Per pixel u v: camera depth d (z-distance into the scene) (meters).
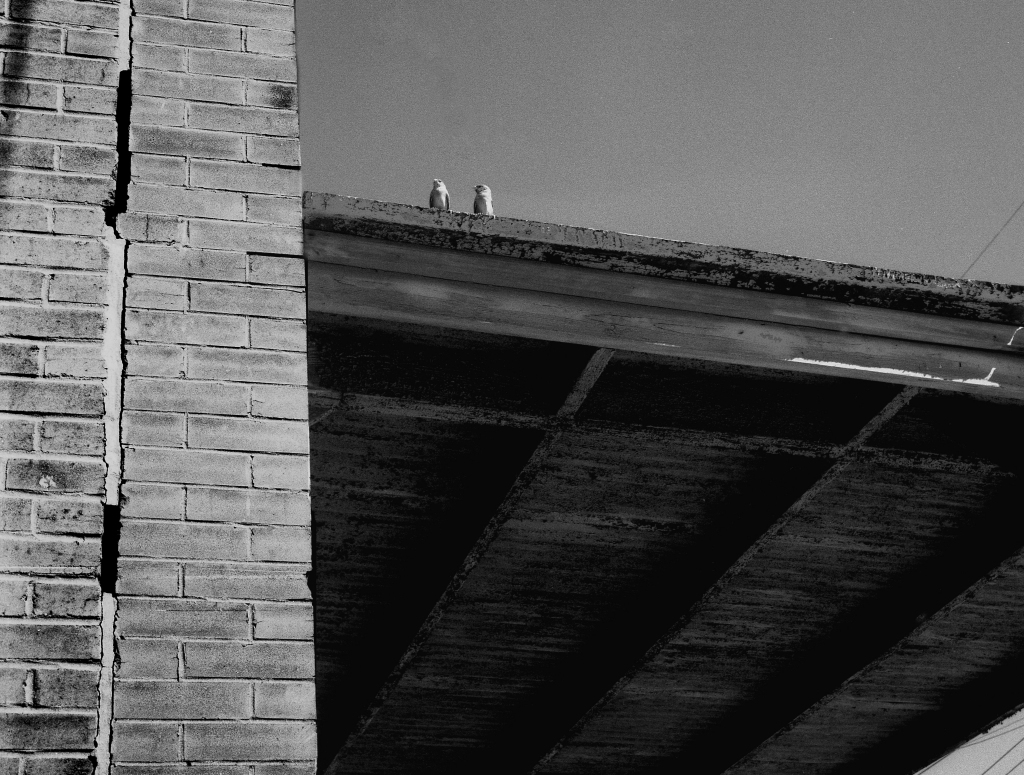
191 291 2.77
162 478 2.56
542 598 7.59
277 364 2.75
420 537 6.82
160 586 2.46
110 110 2.93
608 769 10.26
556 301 4.51
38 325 2.62
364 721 8.70
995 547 7.14
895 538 7.16
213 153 2.96
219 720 2.37
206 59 3.08
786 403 5.70
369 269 4.29
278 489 2.63
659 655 8.27
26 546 2.41
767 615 7.97
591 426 5.57
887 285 4.74
